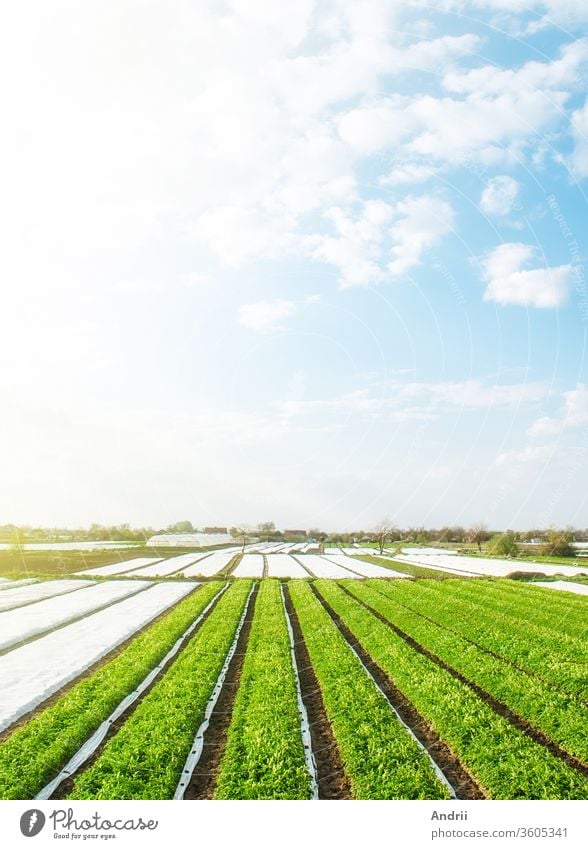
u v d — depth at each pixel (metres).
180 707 14.62
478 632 22.47
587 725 13.15
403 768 11.45
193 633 24.03
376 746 12.46
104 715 14.48
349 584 38.91
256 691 15.80
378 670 18.58
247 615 28.33
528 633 22.17
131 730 13.25
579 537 73.06
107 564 58.28
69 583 40.72
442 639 21.39
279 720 13.76
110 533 86.12
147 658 19.11
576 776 11.16
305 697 16.20
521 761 11.55
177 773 11.46
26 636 22.97
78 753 12.69
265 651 19.92
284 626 24.38
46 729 13.25
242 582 40.28
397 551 75.94
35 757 11.96
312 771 11.88
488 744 12.38
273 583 40.06
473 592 34.09
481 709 14.33
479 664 17.92
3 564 54.12
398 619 25.58
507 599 31.41
